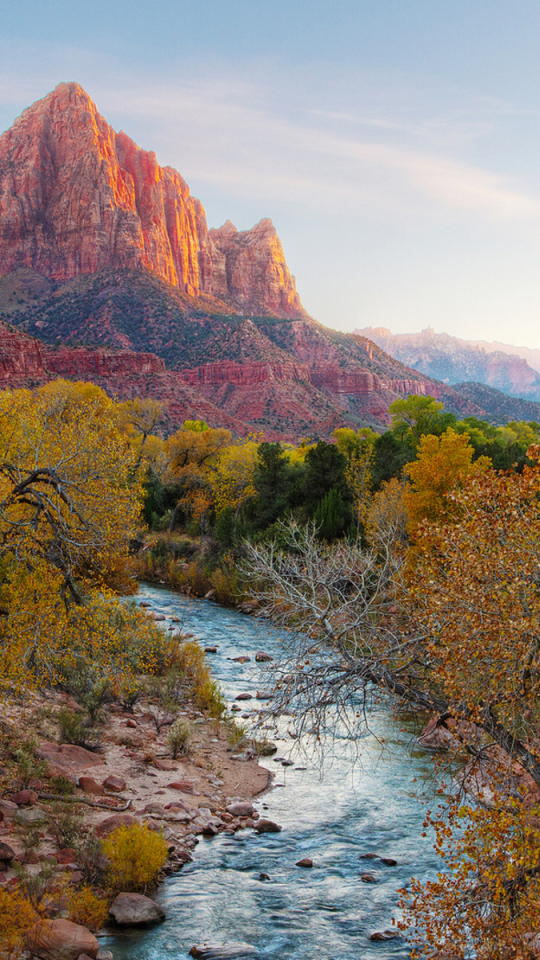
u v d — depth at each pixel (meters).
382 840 11.05
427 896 6.66
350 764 14.34
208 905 8.78
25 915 6.79
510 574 6.31
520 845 5.85
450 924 6.27
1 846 8.34
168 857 9.97
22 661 10.09
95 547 11.05
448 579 6.75
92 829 9.20
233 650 24.45
